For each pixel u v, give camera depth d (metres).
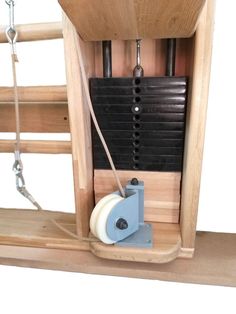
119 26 0.34
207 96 0.40
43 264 0.52
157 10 0.29
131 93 0.47
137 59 0.48
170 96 0.47
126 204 0.46
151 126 0.49
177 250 0.48
